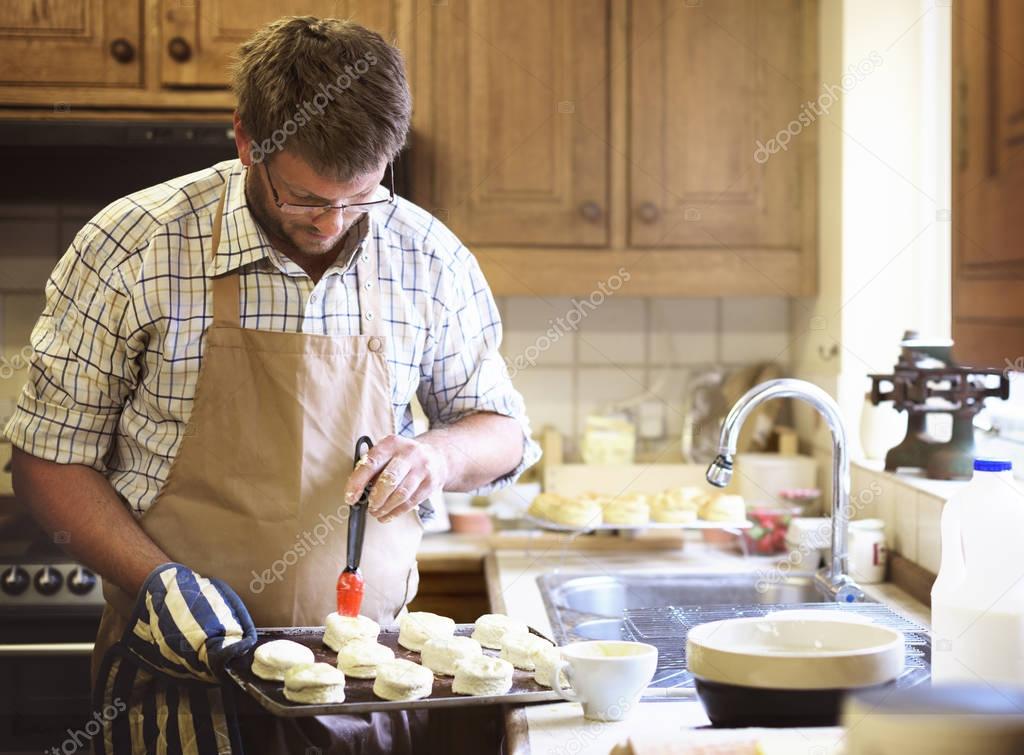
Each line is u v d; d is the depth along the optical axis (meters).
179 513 1.39
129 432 1.42
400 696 1.14
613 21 2.42
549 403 2.77
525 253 2.44
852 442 2.35
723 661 1.09
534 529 2.40
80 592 2.00
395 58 1.25
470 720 1.40
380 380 1.42
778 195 2.47
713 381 2.70
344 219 1.29
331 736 1.33
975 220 0.88
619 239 2.46
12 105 2.26
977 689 0.99
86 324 1.36
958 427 1.89
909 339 1.99
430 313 1.49
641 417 2.73
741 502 2.18
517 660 1.26
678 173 2.45
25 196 2.36
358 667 1.22
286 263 1.38
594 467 2.54
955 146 0.91
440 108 2.40
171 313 1.37
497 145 2.42
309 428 1.40
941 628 1.23
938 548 1.70
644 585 1.99
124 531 1.35
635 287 2.46
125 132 2.18
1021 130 0.80
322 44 1.20
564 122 2.42
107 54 2.26
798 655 1.07
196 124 2.19
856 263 2.34
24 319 2.54
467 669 1.16
